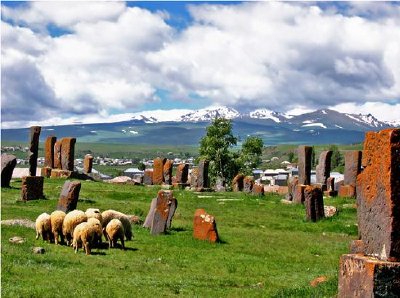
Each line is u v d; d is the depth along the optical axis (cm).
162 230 3394
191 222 4038
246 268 2550
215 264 2605
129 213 4188
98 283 1959
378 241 1451
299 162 6044
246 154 12238
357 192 1550
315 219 4409
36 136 5144
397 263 1394
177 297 1856
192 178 7512
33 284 1852
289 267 2631
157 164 7431
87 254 2556
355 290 1434
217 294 1950
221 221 4256
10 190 4928
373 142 1494
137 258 2592
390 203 1414
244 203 5375
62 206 3644
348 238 3694
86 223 2594
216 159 11925
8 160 5175
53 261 2308
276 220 4422
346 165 6009
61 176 6569
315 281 2045
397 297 1386
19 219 3303
